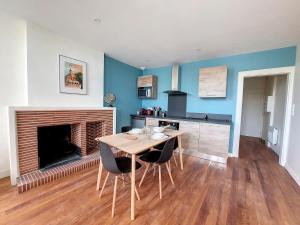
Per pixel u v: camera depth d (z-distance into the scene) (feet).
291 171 8.57
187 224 4.94
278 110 13.17
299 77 8.57
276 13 6.14
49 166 8.23
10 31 7.23
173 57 12.27
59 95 8.91
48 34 8.21
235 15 6.37
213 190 6.95
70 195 6.28
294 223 5.08
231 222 5.06
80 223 4.86
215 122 10.62
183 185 7.34
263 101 18.69
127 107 15.03
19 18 7.25
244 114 19.99
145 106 16.66
